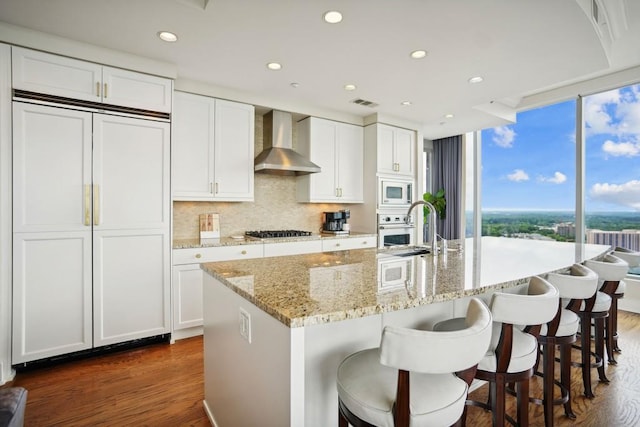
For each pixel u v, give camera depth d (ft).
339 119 13.70
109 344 8.41
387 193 14.15
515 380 4.34
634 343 9.50
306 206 14.26
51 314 7.72
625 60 10.88
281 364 3.38
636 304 12.28
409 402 2.98
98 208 8.23
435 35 7.51
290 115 12.62
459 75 9.78
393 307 3.68
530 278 5.37
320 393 4.47
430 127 16.21
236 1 6.29
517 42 7.80
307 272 5.46
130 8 6.56
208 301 5.94
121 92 8.49
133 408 6.26
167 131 9.15
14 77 7.28
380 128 13.94
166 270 9.17
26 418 5.93
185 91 10.23
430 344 2.77
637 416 6.14
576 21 6.89
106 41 7.89
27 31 7.35
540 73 9.63
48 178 7.66
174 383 7.16
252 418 4.13
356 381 3.48
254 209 13.01
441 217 19.53
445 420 3.13
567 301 7.24
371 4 6.35
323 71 9.55
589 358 6.78
